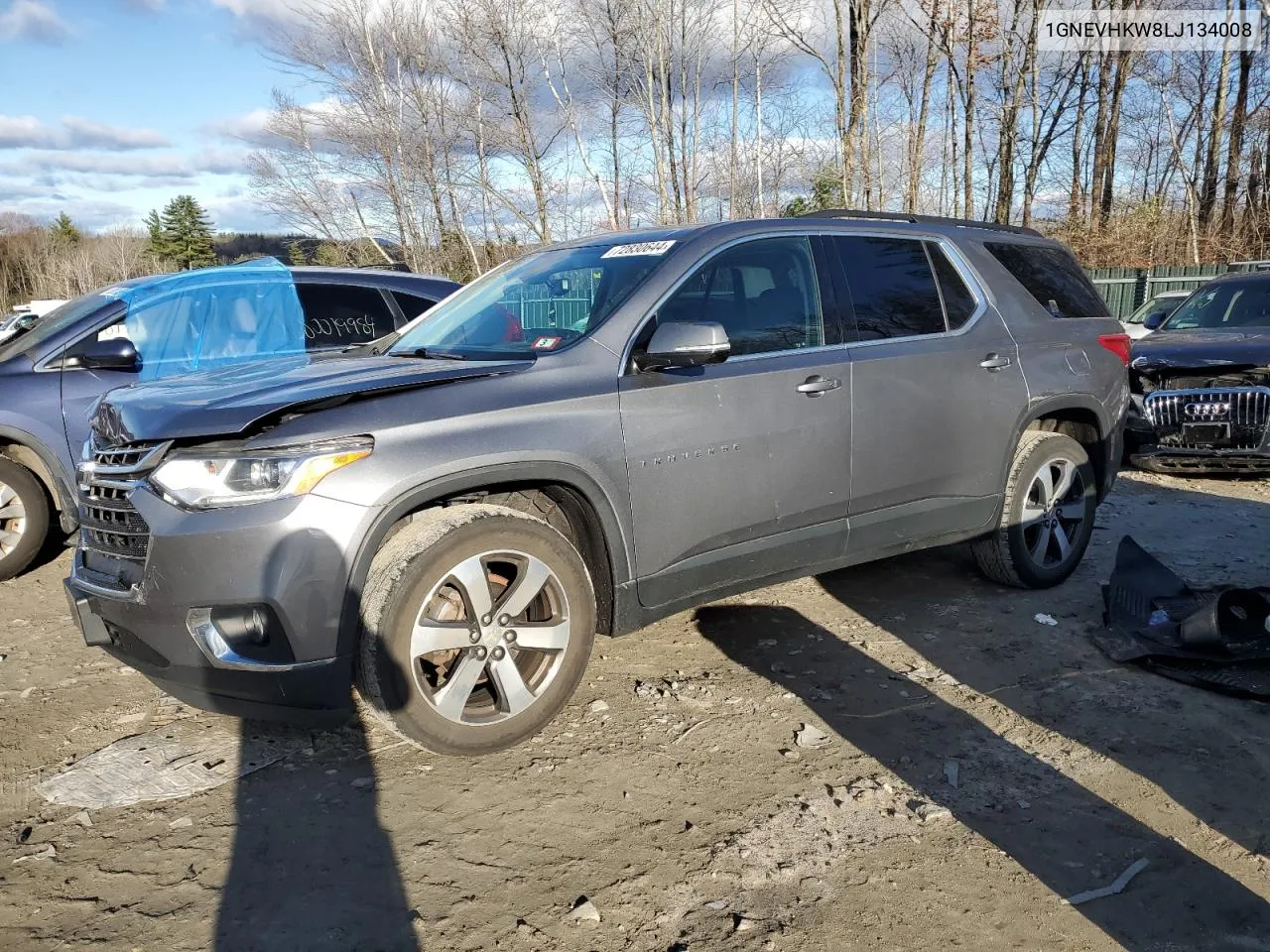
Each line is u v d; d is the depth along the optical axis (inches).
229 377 134.6
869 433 158.2
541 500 136.3
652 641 169.9
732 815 114.8
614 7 719.1
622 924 95.8
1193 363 287.9
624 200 780.6
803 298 157.5
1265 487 291.6
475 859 106.5
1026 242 198.7
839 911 97.7
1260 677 146.3
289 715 117.6
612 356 135.7
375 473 113.7
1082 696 145.9
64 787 122.8
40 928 95.5
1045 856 106.9
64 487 215.2
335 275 255.6
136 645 117.7
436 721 120.4
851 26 700.0
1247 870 103.9
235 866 105.6
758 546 148.5
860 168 736.3
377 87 747.4
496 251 786.2
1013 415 179.3
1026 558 188.9
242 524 109.1
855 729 136.5
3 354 220.2
